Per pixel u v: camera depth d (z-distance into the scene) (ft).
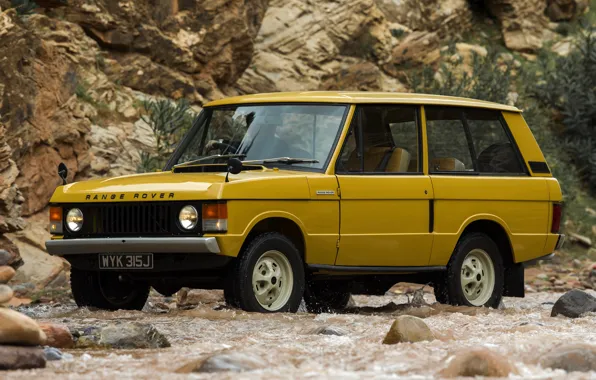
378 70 142.10
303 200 54.49
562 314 56.59
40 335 33.24
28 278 80.79
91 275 58.49
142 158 102.17
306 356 34.50
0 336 32.50
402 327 39.40
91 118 104.88
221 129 60.18
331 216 55.72
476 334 43.21
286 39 136.36
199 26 120.57
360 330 45.70
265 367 31.12
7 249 78.07
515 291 66.54
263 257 53.36
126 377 29.27
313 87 136.26
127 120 108.99
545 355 32.17
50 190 92.79
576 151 145.89
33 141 90.58
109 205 54.34
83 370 31.73
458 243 62.39
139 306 60.85
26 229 87.35
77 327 46.03
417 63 152.76
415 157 60.64
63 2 108.47
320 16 139.64
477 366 29.50
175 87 117.39
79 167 97.09
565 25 174.40
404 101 60.44
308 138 57.41
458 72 156.04
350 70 140.15
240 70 128.36
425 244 59.93
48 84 93.81
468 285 63.26
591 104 148.46
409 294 85.35
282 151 57.21
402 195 58.75
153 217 52.90
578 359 31.65
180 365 32.37
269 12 137.39
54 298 71.61
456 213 61.57
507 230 64.54
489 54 152.76
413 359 33.24
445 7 162.30
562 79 152.46
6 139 85.71
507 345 36.88
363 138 58.23
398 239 58.59
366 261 57.47
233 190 51.67
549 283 101.19
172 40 117.60
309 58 136.87
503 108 66.33
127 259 53.67
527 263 67.10
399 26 154.61
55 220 56.65
